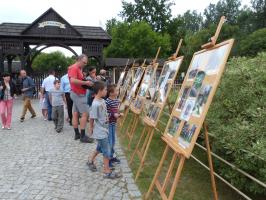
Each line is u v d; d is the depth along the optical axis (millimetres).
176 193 5555
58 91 10289
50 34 26766
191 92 4367
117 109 6906
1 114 10914
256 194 5453
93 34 27562
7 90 10875
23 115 12758
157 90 6703
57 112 10336
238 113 5680
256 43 49625
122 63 34844
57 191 5469
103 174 6301
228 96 5969
